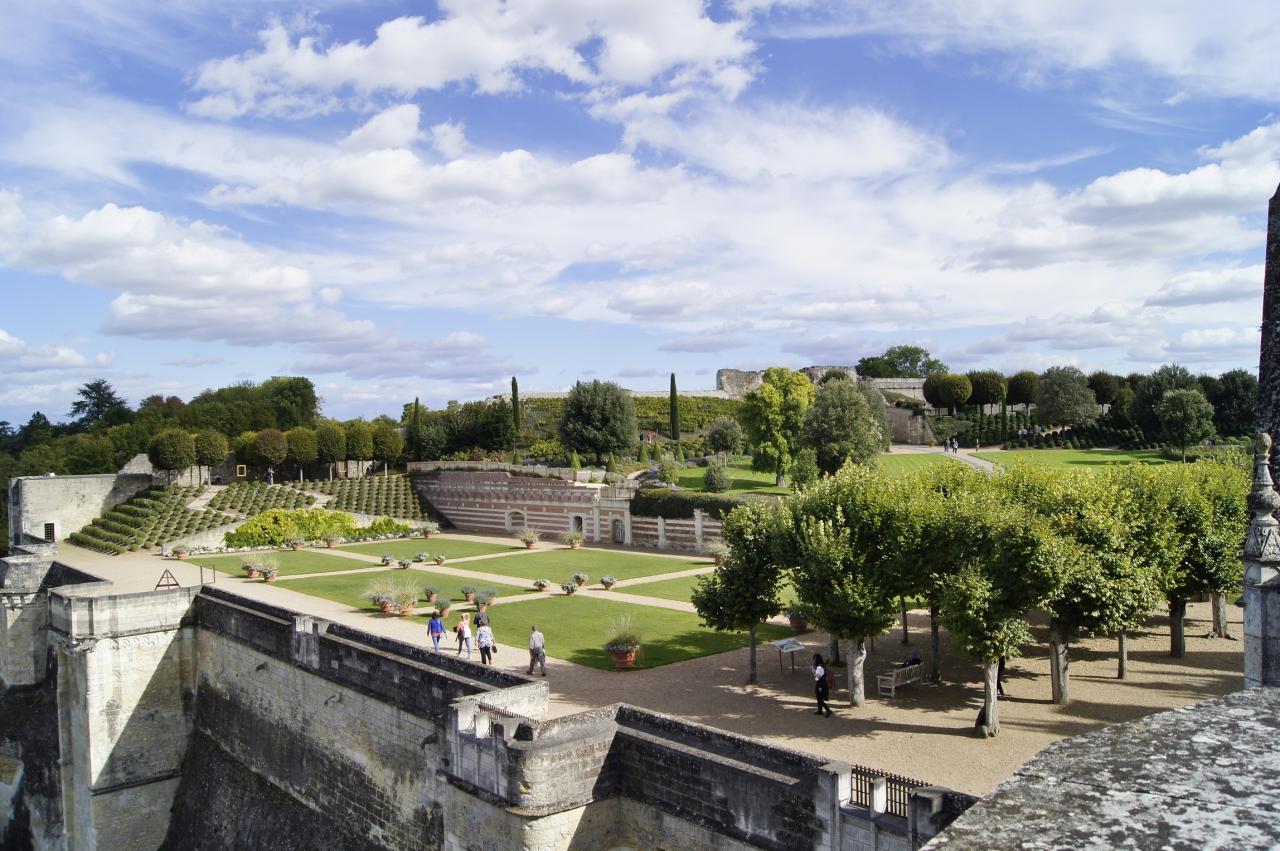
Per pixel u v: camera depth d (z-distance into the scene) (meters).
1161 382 112.56
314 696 32.84
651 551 76.56
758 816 18.53
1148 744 5.49
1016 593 29.17
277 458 108.12
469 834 22.11
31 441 170.88
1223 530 36.38
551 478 102.56
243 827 35.94
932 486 40.69
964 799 15.58
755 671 35.34
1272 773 4.89
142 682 41.94
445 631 43.97
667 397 154.88
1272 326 20.88
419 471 114.12
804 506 35.94
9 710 57.41
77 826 42.88
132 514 92.50
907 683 34.06
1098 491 34.25
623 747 21.52
